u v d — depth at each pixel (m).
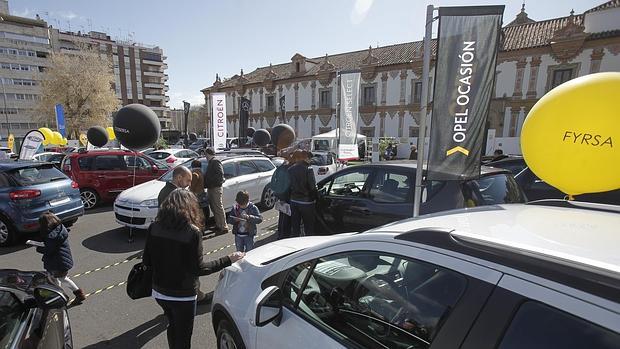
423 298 1.31
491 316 1.04
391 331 1.40
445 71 3.48
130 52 76.81
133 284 2.61
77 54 35.84
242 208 4.67
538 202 1.97
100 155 8.77
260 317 1.78
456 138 3.57
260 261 2.53
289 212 5.19
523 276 1.03
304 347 1.63
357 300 1.59
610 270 0.93
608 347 0.83
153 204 6.02
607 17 21.92
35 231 5.79
